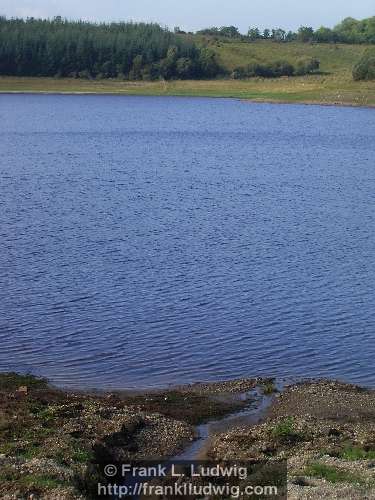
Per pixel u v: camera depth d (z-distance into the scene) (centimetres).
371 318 3650
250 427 2530
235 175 8069
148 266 4372
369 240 5188
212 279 4156
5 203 6141
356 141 11562
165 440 2408
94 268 4306
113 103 18400
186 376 3005
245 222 5653
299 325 3541
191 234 5197
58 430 2355
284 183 7588
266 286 4072
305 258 4659
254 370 3084
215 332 3425
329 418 2614
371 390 2922
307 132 12712
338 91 18938
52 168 8294
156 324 3491
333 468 2114
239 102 18850
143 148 10400
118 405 2678
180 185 7294
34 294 3834
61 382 2900
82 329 3409
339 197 6850
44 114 15538
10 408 2531
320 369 3116
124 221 5562
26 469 2033
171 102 18788
